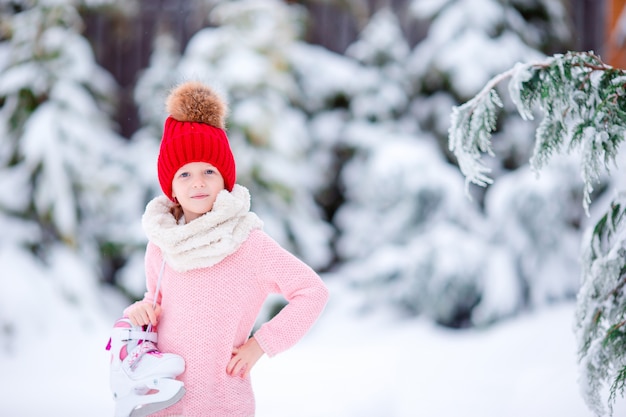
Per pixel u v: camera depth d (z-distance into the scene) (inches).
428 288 266.4
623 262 101.7
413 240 280.2
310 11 339.3
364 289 282.0
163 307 93.7
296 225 293.6
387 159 287.3
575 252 263.4
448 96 301.6
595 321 103.7
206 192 93.0
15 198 252.7
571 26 305.0
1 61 263.6
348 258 301.3
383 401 167.8
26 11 267.7
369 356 223.3
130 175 290.8
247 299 92.3
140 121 316.5
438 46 298.8
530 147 286.8
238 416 89.9
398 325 268.2
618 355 100.3
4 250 243.0
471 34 292.5
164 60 312.8
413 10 309.0
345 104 329.7
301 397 178.7
